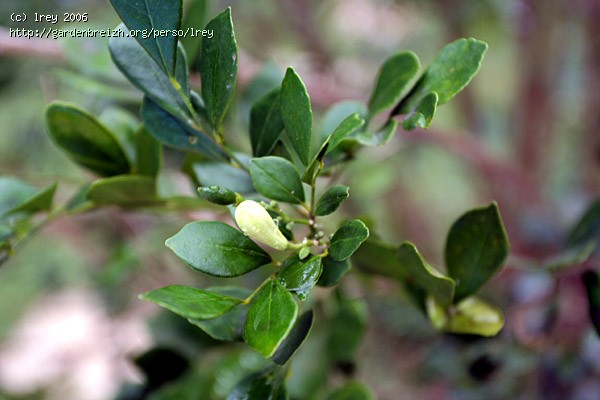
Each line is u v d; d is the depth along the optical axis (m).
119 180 0.38
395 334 0.56
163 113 0.37
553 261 0.41
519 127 0.83
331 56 0.82
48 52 0.45
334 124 0.38
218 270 0.34
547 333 0.44
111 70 0.43
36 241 0.89
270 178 0.34
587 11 0.72
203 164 0.38
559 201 0.78
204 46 0.35
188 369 0.44
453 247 0.38
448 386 0.51
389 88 0.36
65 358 0.77
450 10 0.73
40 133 0.81
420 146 0.85
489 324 0.39
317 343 0.44
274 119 0.36
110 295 0.65
